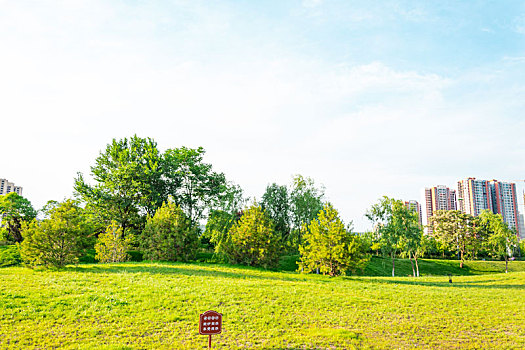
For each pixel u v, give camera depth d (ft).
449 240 220.84
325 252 90.07
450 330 42.52
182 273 75.00
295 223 148.15
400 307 53.11
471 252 237.04
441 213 241.96
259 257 108.88
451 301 59.11
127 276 66.28
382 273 163.73
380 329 42.01
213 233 132.16
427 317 47.91
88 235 84.17
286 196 167.84
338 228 91.66
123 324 39.58
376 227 152.76
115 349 32.22
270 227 114.32
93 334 36.11
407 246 148.05
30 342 33.09
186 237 118.01
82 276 64.39
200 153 176.35
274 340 36.65
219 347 34.35
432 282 96.63
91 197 151.23
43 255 74.18
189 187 172.86
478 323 45.80
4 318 38.78
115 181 153.17
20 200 179.01
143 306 46.24
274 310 47.73
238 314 45.19
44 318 39.91
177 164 169.78
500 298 64.44
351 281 81.82
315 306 51.11
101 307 44.73
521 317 49.49
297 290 61.41
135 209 161.79
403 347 36.27
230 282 65.77
